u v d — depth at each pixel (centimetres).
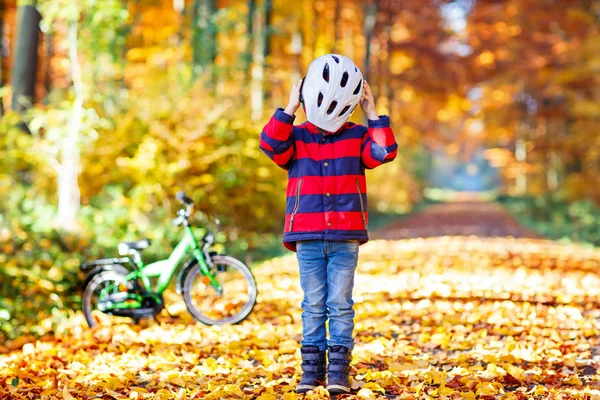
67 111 1489
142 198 1445
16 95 1883
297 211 506
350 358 520
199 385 560
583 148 3092
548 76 3422
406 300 941
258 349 683
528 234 2466
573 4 3109
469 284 1078
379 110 3744
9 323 792
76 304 884
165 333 738
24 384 557
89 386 554
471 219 3569
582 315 838
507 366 580
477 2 3975
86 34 1500
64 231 1277
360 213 507
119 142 1478
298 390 518
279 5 2875
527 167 3962
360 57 4059
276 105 2939
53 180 1638
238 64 2078
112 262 795
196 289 825
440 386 523
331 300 515
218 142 1506
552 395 506
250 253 1523
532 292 992
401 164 4381
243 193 1529
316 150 507
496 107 3841
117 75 1586
